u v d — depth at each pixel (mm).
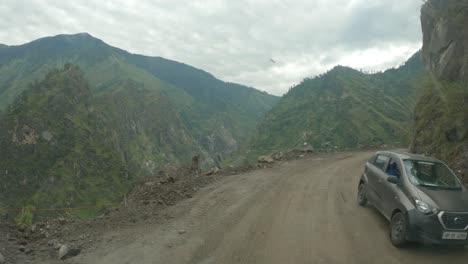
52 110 173125
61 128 169125
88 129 182375
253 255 6668
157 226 8195
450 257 6863
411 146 20656
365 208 10141
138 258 6449
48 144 158625
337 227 8391
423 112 20875
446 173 8273
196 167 16203
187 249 6883
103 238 7402
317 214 9398
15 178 142750
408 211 7078
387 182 8570
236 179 14164
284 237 7637
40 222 8633
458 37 22844
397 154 9172
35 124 160500
